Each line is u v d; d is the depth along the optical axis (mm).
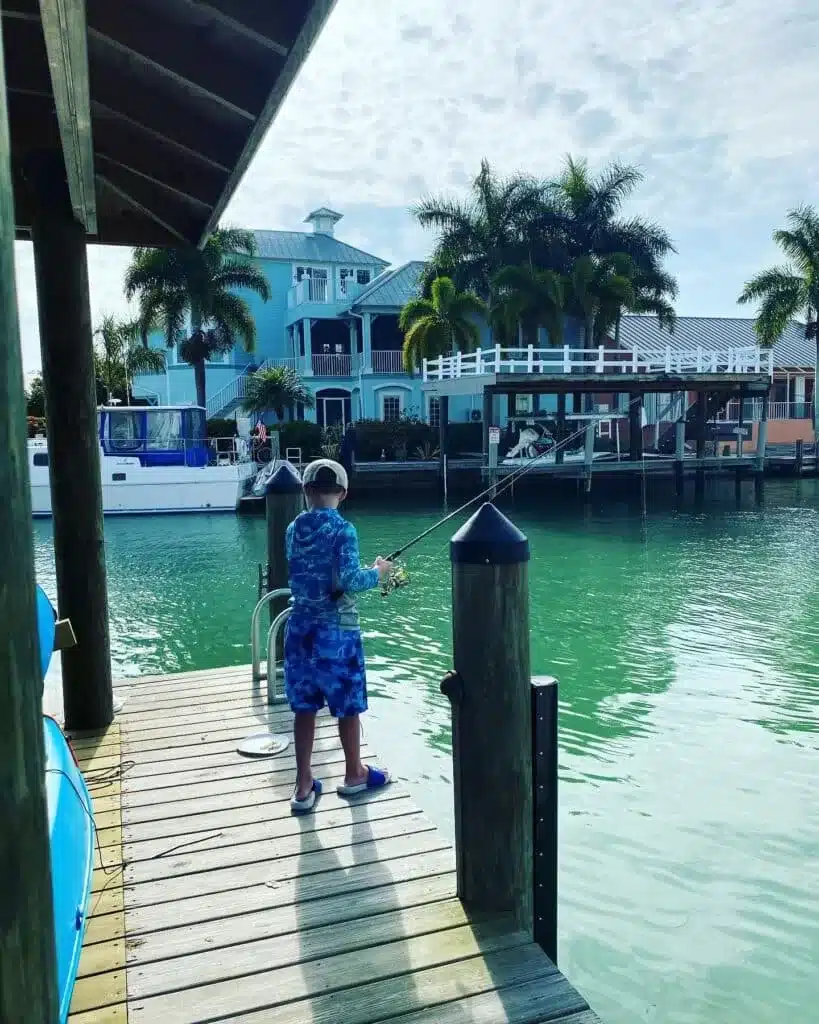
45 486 20844
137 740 4340
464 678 2662
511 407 27000
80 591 4383
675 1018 3152
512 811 2676
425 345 26703
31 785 845
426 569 13109
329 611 3367
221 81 3025
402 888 2881
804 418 37469
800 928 3699
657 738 5926
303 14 2611
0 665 808
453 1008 2289
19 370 842
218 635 9359
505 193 27859
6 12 2994
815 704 6637
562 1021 2248
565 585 11750
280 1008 2303
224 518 21172
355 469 25672
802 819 4695
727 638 8734
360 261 36625
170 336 26078
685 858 4289
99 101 3438
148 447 22203
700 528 17859
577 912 3826
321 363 33094
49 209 4039
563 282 26672
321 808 3516
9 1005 812
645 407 33188
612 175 28156
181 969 2471
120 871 3021
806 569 12898
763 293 30453
